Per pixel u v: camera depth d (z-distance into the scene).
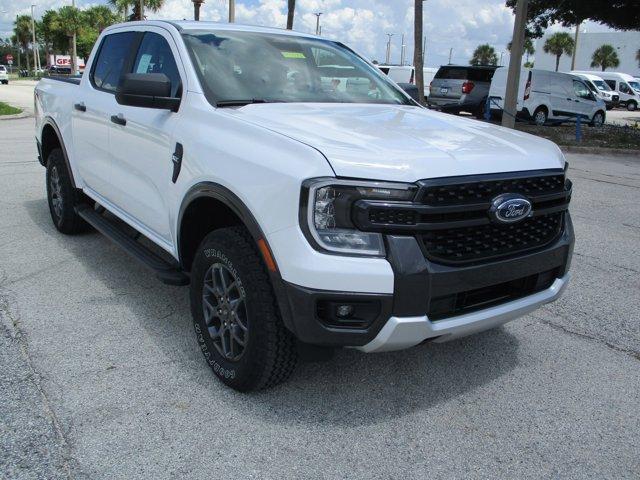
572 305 4.74
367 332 2.71
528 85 21.22
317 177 2.65
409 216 2.66
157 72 4.17
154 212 3.99
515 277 3.06
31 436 2.84
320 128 3.14
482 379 3.56
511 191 2.96
